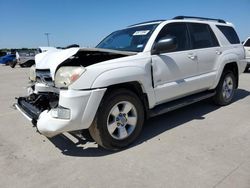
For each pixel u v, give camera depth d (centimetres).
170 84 415
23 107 402
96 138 342
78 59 390
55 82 329
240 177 272
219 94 549
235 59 565
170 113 524
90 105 316
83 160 329
